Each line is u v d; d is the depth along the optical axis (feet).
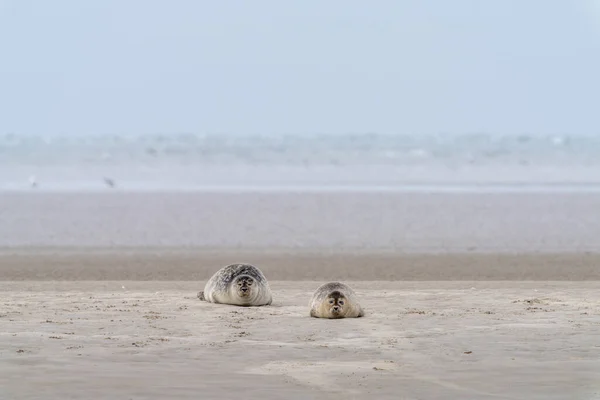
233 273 201.98
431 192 645.51
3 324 167.73
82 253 352.90
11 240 392.88
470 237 410.93
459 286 248.52
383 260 330.75
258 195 608.19
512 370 129.49
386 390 117.70
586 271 303.27
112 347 145.48
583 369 130.00
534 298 209.97
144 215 488.44
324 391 116.88
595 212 514.27
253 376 125.18
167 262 323.57
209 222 459.32
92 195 609.83
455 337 155.84
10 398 112.16
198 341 151.84
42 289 238.68
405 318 178.60
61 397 112.68
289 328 165.99
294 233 420.77
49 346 145.59
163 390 116.57
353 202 558.97
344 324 171.01
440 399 113.39
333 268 307.78
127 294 220.84
